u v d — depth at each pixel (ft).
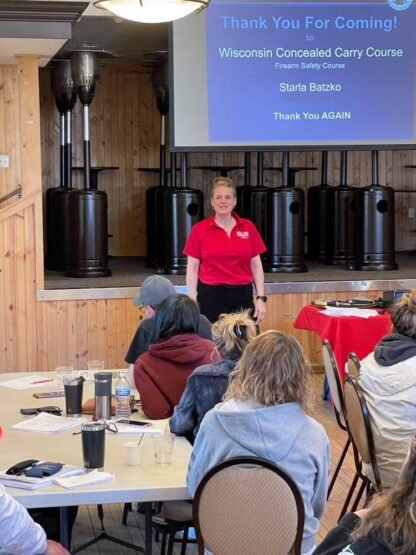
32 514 10.95
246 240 18.26
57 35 20.17
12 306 21.95
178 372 11.18
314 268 27.58
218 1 23.47
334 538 5.52
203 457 8.55
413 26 24.35
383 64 24.31
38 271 22.00
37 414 11.57
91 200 24.09
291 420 8.47
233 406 8.55
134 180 32.78
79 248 24.17
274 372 8.44
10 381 13.67
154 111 32.71
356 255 26.23
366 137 24.39
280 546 8.16
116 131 32.53
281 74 23.89
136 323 22.70
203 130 23.68
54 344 22.27
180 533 12.67
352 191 28.66
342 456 14.29
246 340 10.19
